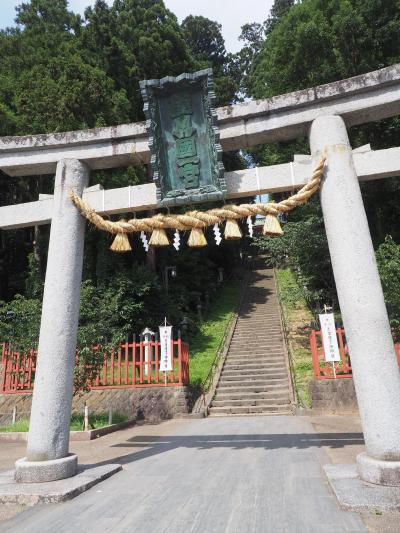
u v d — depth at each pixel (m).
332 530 3.23
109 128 5.95
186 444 7.13
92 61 19.58
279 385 12.56
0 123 17.09
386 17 16.70
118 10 23.06
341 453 5.75
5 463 6.49
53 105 16.28
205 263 25.64
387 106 5.32
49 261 5.57
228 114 5.63
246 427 8.76
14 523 3.69
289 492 4.18
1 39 21.36
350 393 10.41
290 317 19.53
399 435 4.22
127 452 6.72
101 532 3.39
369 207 17.52
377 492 3.83
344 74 16.86
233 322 20.09
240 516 3.60
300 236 15.12
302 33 17.09
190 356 15.83
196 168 5.50
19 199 19.88
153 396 11.19
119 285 16.00
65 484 4.54
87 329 9.38
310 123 5.52
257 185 5.48
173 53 21.94
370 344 4.47
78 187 5.96
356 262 4.74
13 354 11.65
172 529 3.38
